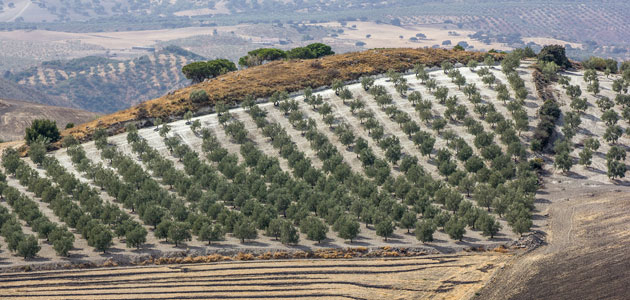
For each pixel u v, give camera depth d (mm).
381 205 125688
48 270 105375
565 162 147125
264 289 99562
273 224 116500
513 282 99750
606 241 111812
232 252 111188
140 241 112000
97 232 112188
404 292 98188
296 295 97688
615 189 137750
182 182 137375
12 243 109250
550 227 119625
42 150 158250
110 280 102875
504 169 142500
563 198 133750
